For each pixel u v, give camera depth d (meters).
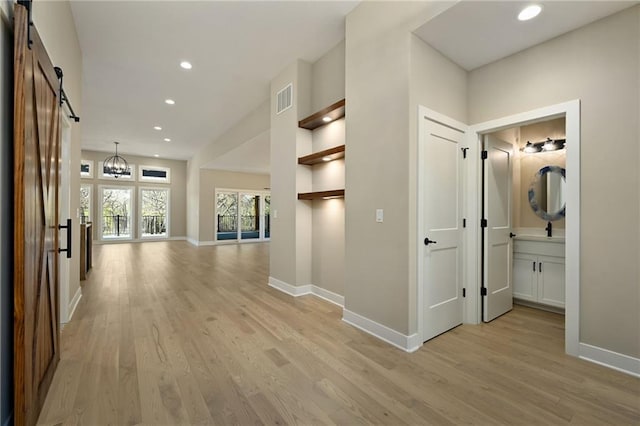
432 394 1.87
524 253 3.59
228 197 10.79
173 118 6.63
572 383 1.99
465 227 3.11
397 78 2.59
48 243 1.94
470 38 2.55
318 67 4.10
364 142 2.92
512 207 3.72
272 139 4.65
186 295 4.04
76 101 3.56
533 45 2.63
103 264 6.22
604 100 2.24
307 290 4.16
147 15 3.19
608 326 2.21
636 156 2.10
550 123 3.69
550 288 3.39
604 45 2.24
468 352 2.44
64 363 2.21
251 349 2.47
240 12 3.14
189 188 11.43
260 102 5.72
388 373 2.12
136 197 10.84
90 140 8.61
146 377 2.04
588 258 2.30
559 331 2.88
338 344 2.58
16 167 1.38
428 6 2.34
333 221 3.83
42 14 2.07
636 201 2.10
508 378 2.05
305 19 3.26
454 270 2.98
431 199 2.72
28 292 1.50
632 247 2.12
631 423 1.62
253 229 11.38
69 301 3.17
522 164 3.92
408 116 2.49
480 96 3.02
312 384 1.98
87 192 9.96
